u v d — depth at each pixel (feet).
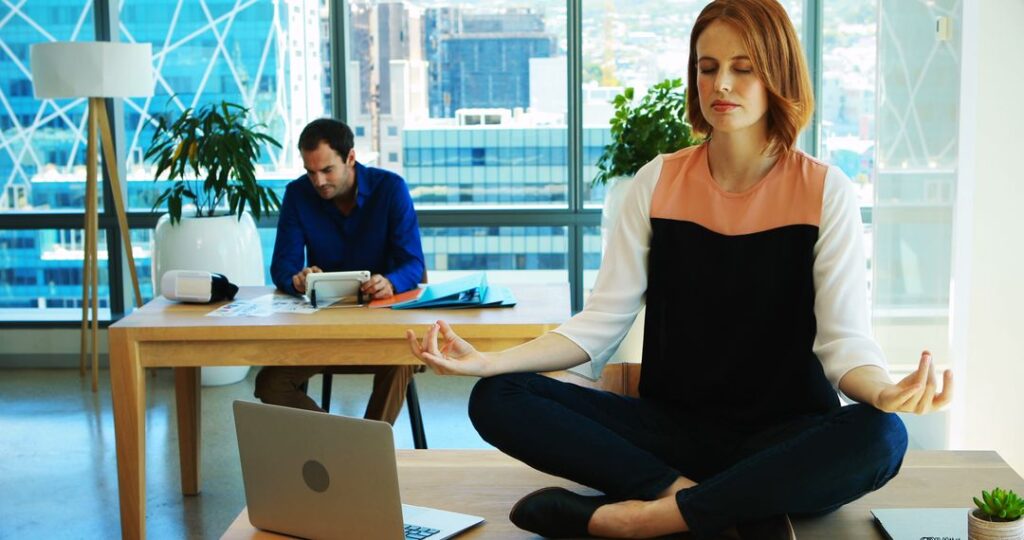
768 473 6.25
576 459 6.71
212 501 13.12
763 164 7.38
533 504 6.40
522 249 20.10
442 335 7.04
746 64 6.93
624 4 19.36
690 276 7.41
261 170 19.88
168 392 17.98
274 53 19.62
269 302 11.67
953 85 12.47
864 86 18.47
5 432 16.01
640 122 16.49
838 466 6.23
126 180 19.81
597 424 6.89
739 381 7.34
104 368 19.72
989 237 12.55
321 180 12.54
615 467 6.65
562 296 11.67
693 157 7.67
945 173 12.78
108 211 19.79
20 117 19.72
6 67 19.62
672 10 19.35
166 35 19.58
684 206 7.51
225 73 19.67
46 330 19.74
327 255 13.12
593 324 7.59
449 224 19.93
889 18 14.66
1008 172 12.46
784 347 7.25
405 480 7.41
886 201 15.01
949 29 12.56
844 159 18.93
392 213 12.96
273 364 10.59
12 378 19.10
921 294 13.71
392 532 6.13
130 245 18.45
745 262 7.27
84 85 17.29
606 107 19.67
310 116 19.76
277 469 6.41
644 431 7.32
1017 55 12.27
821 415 6.96
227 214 18.31
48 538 12.11
